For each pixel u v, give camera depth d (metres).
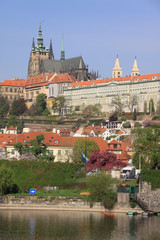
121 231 150.12
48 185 190.25
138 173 195.25
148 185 172.62
